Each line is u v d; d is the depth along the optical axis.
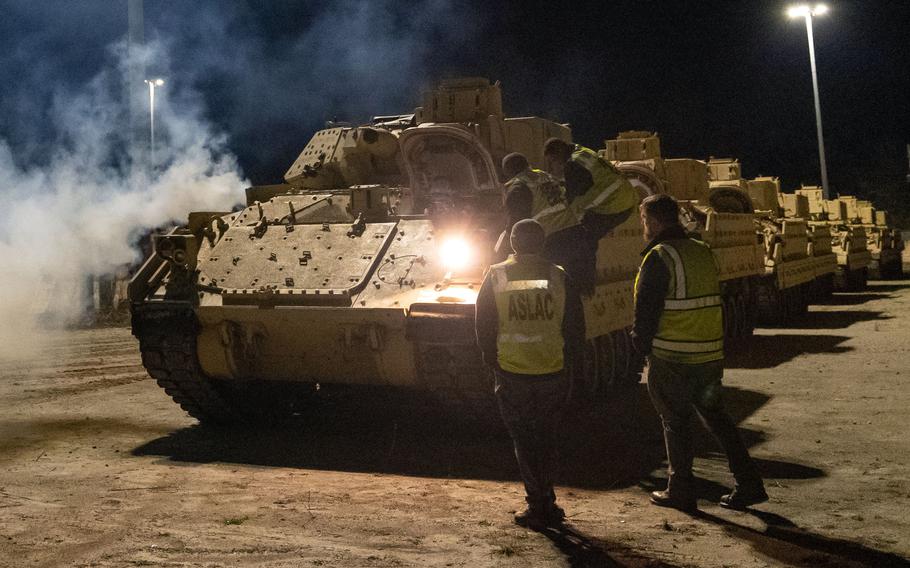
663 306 6.45
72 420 10.60
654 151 18.08
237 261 9.59
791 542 5.85
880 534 5.99
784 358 14.66
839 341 16.67
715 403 6.48
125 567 5.46
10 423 10.41
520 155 7.85
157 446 9.17
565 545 5.81
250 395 10.21
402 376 8.72
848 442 8.73
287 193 11.19
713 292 6.45
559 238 7.63
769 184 25.47
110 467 8.22
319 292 8.69
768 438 8.96
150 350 9.50
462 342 8.03
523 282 6.07
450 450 8.77
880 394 11.18
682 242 6.48
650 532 6.06
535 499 6.18
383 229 9.39
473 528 6.19
